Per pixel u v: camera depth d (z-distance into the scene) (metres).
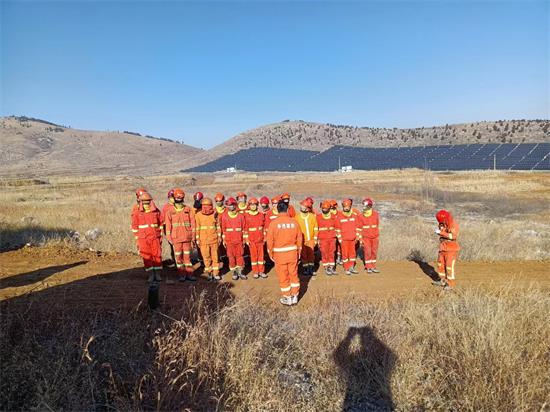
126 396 4.83
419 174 55.66
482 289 8.54
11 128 164.75
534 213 25.75
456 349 5.70
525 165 58.19
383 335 6.11
